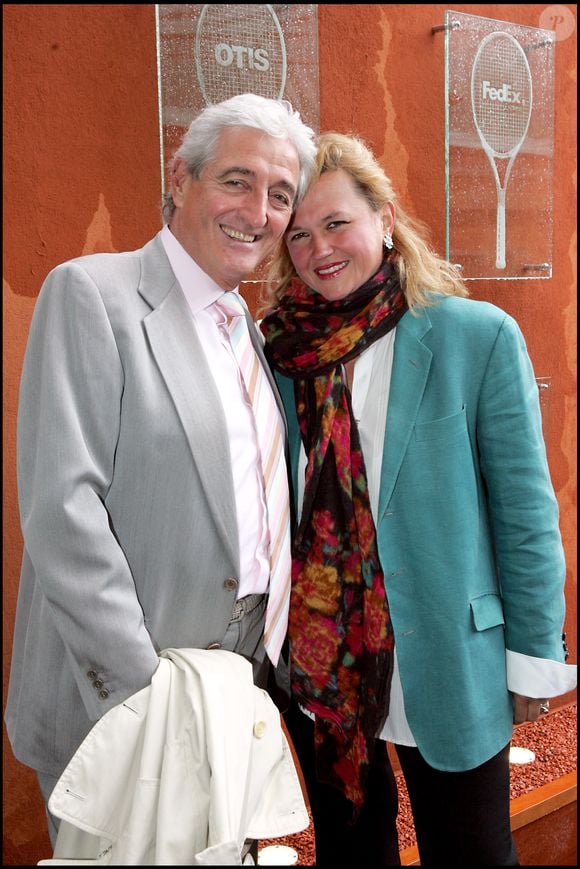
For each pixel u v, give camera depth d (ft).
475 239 7.64
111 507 4.11
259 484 4.53
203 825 3.67
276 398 4.94
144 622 4.22
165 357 4.13
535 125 7.91
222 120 4.31
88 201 6.05
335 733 5.24
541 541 4.73
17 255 5.84
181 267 4.46
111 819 3.74
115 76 6.03
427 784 4.93
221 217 4.34
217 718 3.73
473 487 4.72
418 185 7.65
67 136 5.90
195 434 4.10
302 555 5.18
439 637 4.70
